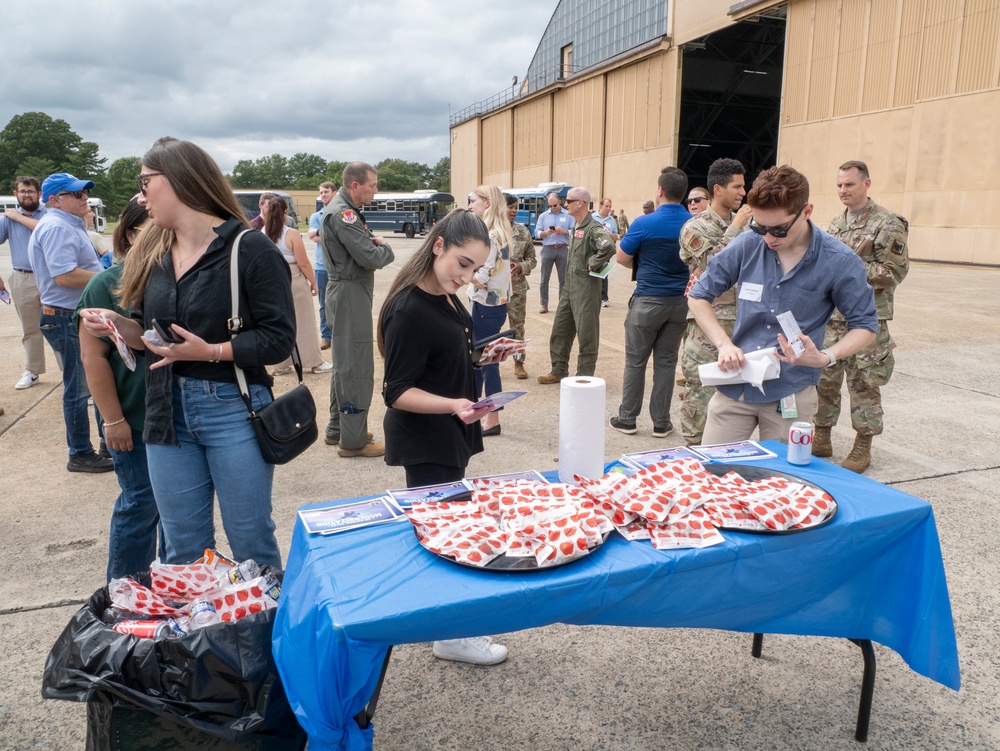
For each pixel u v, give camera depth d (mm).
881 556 1930
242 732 1530
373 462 4387
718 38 29984
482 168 48000
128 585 1729
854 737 2084
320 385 6164
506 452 4535
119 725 1521
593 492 1817
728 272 2736
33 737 2094
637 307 4555
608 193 33688
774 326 2652
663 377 4684
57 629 2637
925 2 18859
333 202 4074
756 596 1775
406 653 2500
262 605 1652
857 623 1982
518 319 6285
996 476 4027
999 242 17688
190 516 2100
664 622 1706
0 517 3596
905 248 3803
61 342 4023
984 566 3021
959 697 2254
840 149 21875
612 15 36062
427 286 2178
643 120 30406
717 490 1905
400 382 2150
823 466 2219
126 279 2033
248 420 2055
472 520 1729
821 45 22156
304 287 6422
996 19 17203
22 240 5730
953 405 5469
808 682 2338
